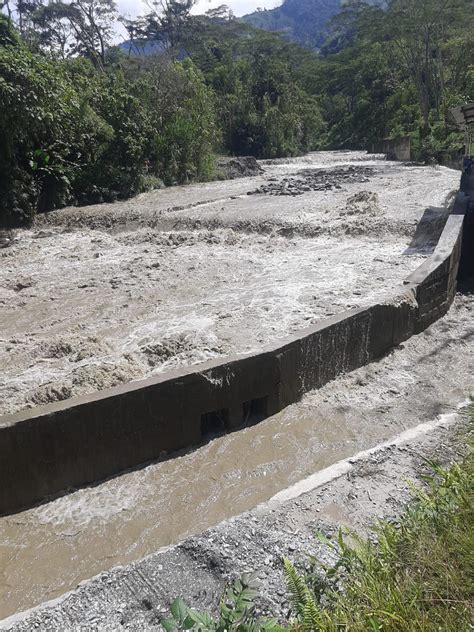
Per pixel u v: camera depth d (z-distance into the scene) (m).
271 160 38.56
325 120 71.88
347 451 7.05
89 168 21.19
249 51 67.50
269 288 11.40
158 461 6.93
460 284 13.46
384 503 5.04
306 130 51.75
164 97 27.48
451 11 44.47
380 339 9.35
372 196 17.77
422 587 3.10
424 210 16.42
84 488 6.44
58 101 19.66
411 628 2.76
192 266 13.43
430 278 10.37
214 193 22.91
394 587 3.11
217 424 7.61
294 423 7.66
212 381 7.14
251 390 7.54
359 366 9.09
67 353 8.74
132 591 4.04
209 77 48.19
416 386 8.53
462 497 3.60
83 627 3.75
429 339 10.17
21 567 5.38
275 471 6.74
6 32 21.34
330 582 3.51
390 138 44.22
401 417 7.71
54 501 6.23
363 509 4.95
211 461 6.94
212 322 9.70
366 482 5.41
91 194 21.09
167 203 20.56
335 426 7.57
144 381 6.78
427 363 9.29
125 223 18.28
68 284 12.70
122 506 6.17
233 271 12.87
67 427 6.21
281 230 15.95
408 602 3.00
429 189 20.64
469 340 10.09
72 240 16.78
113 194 21.61
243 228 16.59
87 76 25.97
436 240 14.06
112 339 9.38
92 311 10.91
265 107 47.03
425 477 4.38
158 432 6.88
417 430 6.82
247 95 47.16
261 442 7.28
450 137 37.75
